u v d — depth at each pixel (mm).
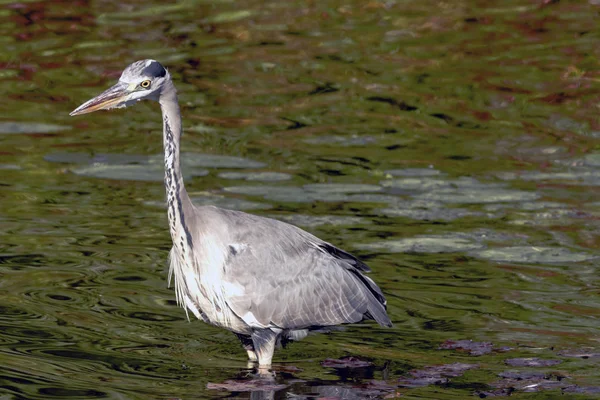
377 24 23875
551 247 13430
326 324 10602
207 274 10414
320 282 10602
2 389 9203
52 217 14172
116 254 12961
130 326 11047
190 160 16688
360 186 15703
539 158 17047
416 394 9492
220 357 10500
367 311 10750
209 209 10617
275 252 10516
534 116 18953
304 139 17844
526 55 21875
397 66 21359
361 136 18016
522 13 24500
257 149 17344
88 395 9172
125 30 23203
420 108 19344
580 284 12328
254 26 23703
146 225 13977
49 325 10906
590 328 11148
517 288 12219
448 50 22203
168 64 21172
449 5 25109
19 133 17906
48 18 23891
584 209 14797
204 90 20078
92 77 20438
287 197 15094
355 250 13203
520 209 14812
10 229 13648
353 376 9969
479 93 20047
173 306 11664
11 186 15359
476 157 17047
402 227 14078
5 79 20359
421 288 12172
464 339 10898
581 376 9906
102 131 18281
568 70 21031
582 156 17109
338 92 20109
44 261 12664
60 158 16750
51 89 19969
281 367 10266
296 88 20281
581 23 23734
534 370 10062
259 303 10359
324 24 23891
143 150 17328
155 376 9781
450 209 14758
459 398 9398
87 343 10516
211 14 24531
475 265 12867
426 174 16266
